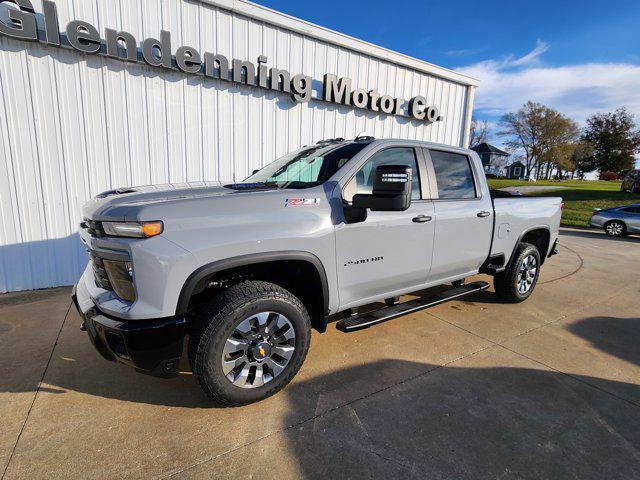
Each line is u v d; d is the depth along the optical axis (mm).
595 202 24672
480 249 3969
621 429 2418
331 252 2766
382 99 7805
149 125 5547
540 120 57438
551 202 4879
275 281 2887
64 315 4156
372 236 2994
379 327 3912
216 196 2443
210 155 6090
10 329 3766
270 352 2555
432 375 3004
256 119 6426
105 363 3113
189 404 2594
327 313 2896
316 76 6957
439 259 3568
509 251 4355
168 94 5609
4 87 4645
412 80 8391
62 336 3607
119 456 2111
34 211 5020
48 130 4945
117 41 5051
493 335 3781
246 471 2020
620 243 11406
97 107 5172
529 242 5062
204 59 5727
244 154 6398
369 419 2453
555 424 2451
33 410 2498
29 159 4895
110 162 5363
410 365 3152
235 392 2445
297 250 2578
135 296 2188
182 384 2840
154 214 2180
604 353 3457
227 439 2254
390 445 2227
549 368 3158
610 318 4352
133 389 2762
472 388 2836
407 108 8406
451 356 3324
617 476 2033
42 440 2227
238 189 2764
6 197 4840
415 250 3324
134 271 2150
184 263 2205
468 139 9852
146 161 5602
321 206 2732
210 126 6020
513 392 2797
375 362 3189
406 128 8547
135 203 2305
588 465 2107
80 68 4992
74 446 2182
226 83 6051
